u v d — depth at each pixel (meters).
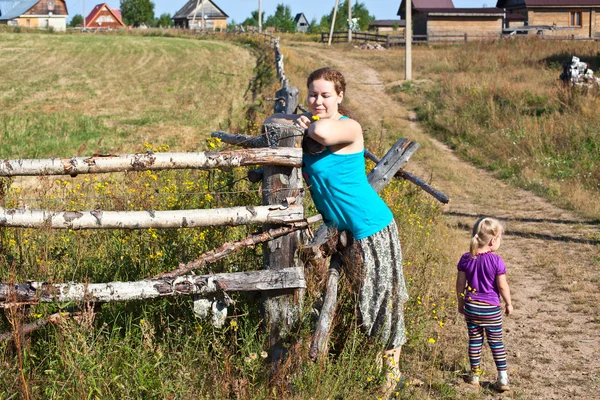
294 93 8.89
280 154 3.88
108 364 3.69
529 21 47.94
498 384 4.75
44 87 26.52
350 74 32.31
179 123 19.59
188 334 4.10
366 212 3.96
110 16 96.56
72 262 4.65
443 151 18.59
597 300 6.89
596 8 47.59
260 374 3.89
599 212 11.52
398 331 4.14
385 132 20.11
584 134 16.61
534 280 7.75
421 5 50.75
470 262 4.86
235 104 22.48
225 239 4.60
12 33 51.75
